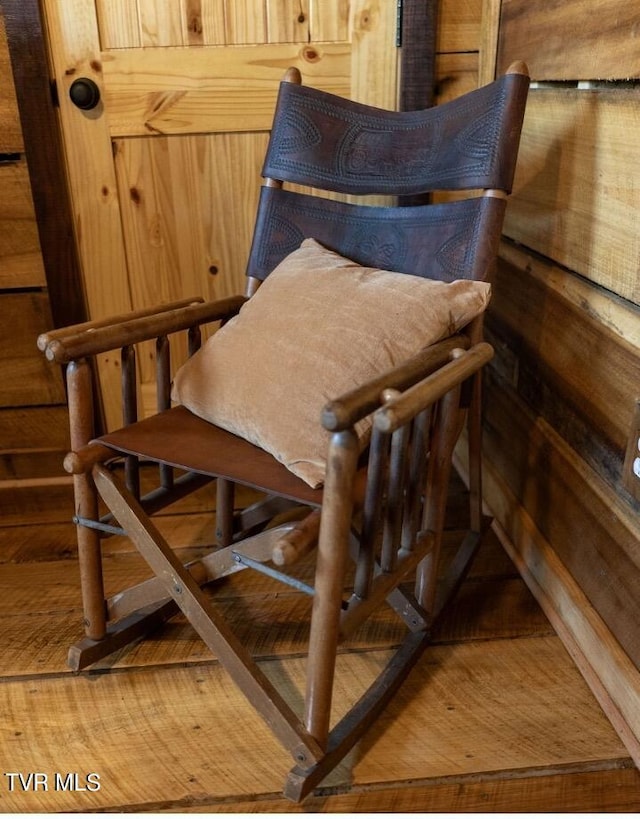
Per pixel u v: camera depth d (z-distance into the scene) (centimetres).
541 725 106
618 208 102
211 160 154
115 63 144
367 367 102
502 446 153
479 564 142
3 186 146
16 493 163
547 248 126
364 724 102
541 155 127
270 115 152
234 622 127
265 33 145
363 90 151
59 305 157
